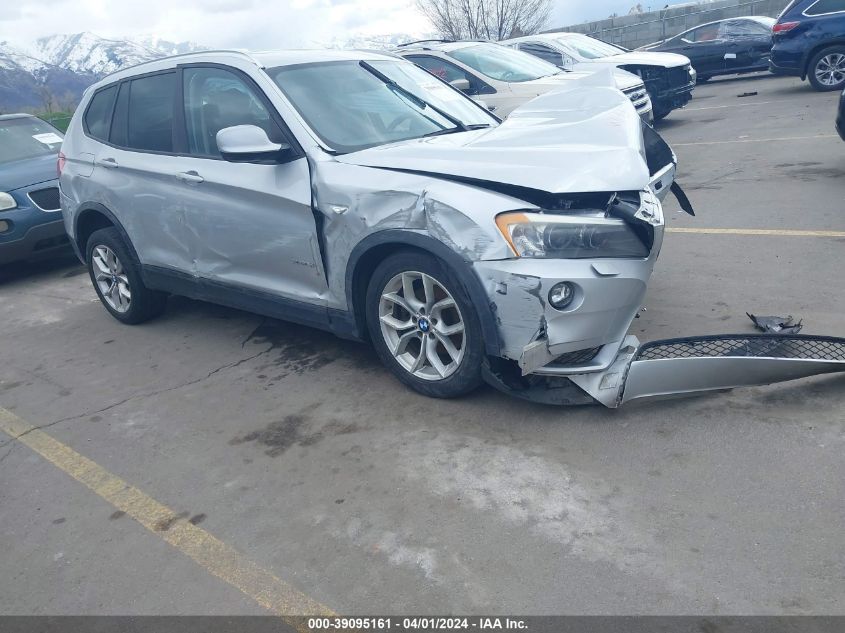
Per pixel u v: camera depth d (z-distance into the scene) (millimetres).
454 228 3248
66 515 3201
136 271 5277
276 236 4051
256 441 3611
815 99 12414
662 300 4734
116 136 5148
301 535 2857
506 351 3277
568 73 9734
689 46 17266
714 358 3344
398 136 4188
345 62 4629
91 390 4500
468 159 3486
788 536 2525
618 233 3309
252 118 4203
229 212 4262
